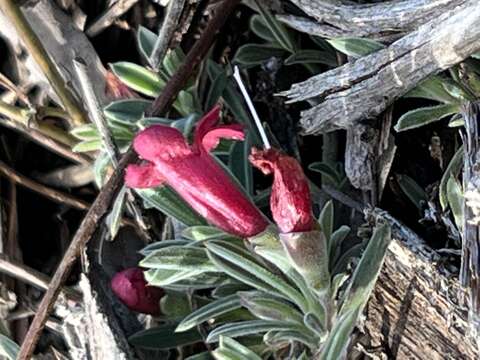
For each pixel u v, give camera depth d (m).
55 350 0.20
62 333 0.20
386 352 0.16
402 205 0.18
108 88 0.21
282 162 0.15
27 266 0.21
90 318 0.18
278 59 0.20
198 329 0.18
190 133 0.18
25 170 0.21
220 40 0.21
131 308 0.18
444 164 0.18
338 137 0.19
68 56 0.21
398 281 0.16
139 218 0.19
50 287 0.18
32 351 0.18
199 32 0.20
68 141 0.21
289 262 0.16
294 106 0.20
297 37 0.20
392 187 0.18
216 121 0.16
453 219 0.16
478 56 0.16
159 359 0.19
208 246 0.16
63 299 0.19
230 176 0.17
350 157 0.18
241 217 0.16
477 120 0.15
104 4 0.21
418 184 0.18
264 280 0.16
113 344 0.18
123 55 0.21
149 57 0.20
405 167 0.18
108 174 0.20
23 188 0.21
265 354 0.18
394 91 0.16
